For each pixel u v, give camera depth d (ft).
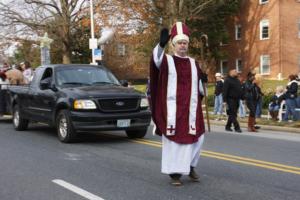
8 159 32.50
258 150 36.40
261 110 65.46
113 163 30.76
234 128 51.26
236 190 23.40
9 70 59.36
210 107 82.07
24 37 141.28
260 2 141.49
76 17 141.38
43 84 42.80
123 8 119.85
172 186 24.26
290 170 28.30
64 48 148.87
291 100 57.82
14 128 50.55
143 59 139.03
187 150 23.17
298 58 138.72
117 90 39.91
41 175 27.43
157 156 33.37
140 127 39.73
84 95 38.29
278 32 136.67
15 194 23.31
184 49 23.32
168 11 116.47
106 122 38.17
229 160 31.55
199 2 125.70
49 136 44.62
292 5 137.80
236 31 148.97
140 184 24.84
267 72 140.36
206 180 25.54
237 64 149.07
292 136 46.78
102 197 22.40
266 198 21.94
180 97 22.99
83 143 39.70
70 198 22.40
